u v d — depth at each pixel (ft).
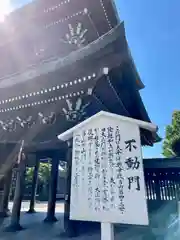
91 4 23.09
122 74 20.06
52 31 27.71
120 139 12.65
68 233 19.22
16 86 21.21
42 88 20.74
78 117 21.17
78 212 12.10
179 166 23.67
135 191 11.28
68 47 26.55
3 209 33.63
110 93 21.39
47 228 25.82
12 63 30.19
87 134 13.64
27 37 29.04
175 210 23.32
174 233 21.12
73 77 19.30
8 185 34.99
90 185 12.43
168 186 24.58
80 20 25.39
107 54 17.54
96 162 12.78
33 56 28.89
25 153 25.67
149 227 21.84
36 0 26.35
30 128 23.66
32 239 19.97
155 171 25.43
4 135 24.86
